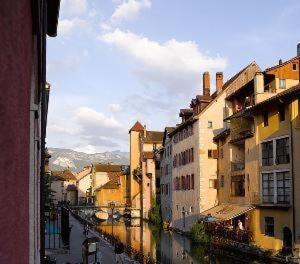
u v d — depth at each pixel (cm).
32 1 338
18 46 254
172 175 5259
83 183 11325
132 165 7956
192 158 4394
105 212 7238
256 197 3103
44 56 627
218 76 4747
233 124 3678
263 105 2941
